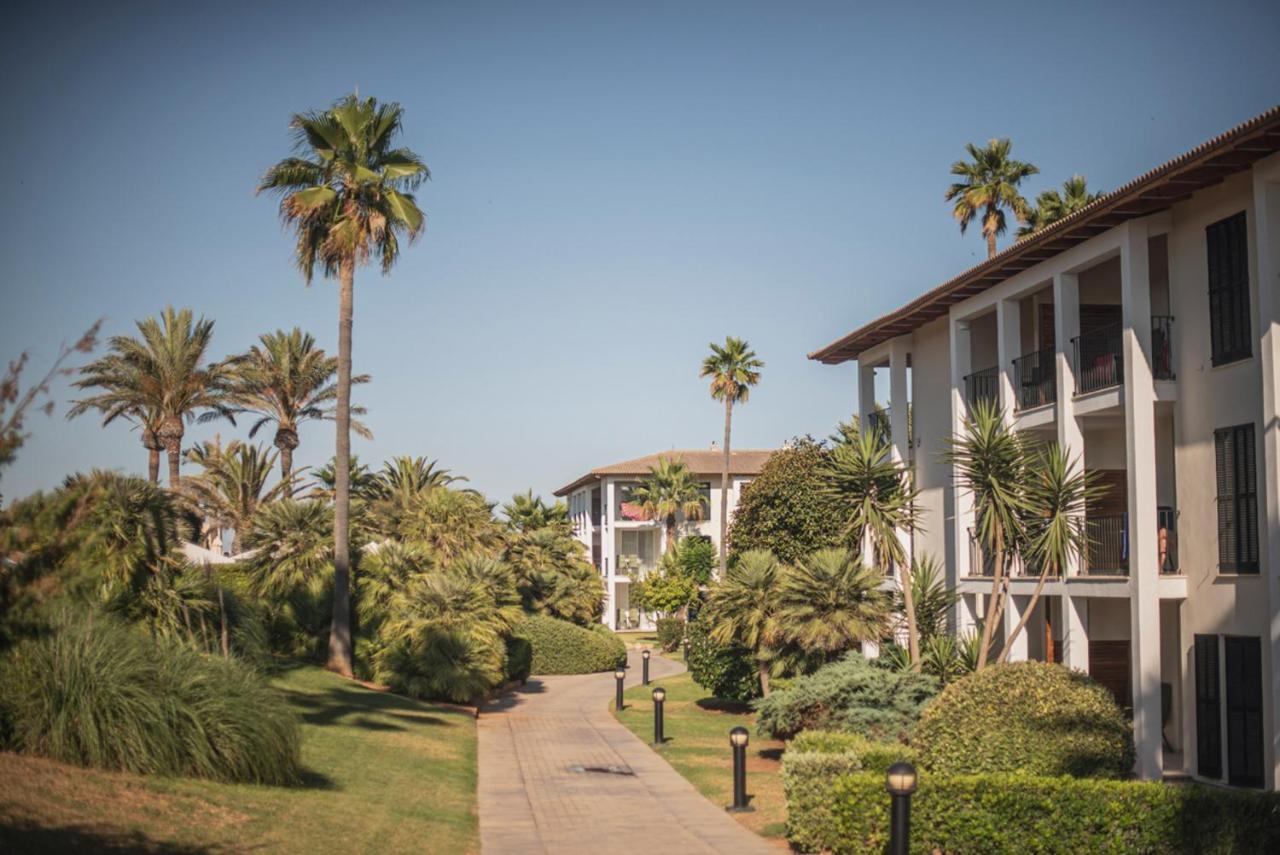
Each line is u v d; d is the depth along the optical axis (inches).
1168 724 844.0
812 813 559.5
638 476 2970.0
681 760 888.9
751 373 2379.4
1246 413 701.3
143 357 1715.1
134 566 816.9
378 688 1205.7
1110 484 801.6
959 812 520.7
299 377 1999.3
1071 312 854.5
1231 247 717.3
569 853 548.4
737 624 1035.3
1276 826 514.9
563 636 1820.9
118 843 414.3
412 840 530.6
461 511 1718.8
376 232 1270.9
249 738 573.6
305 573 1294.3
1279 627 654.5
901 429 1190.3
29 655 509.7
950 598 933.8
